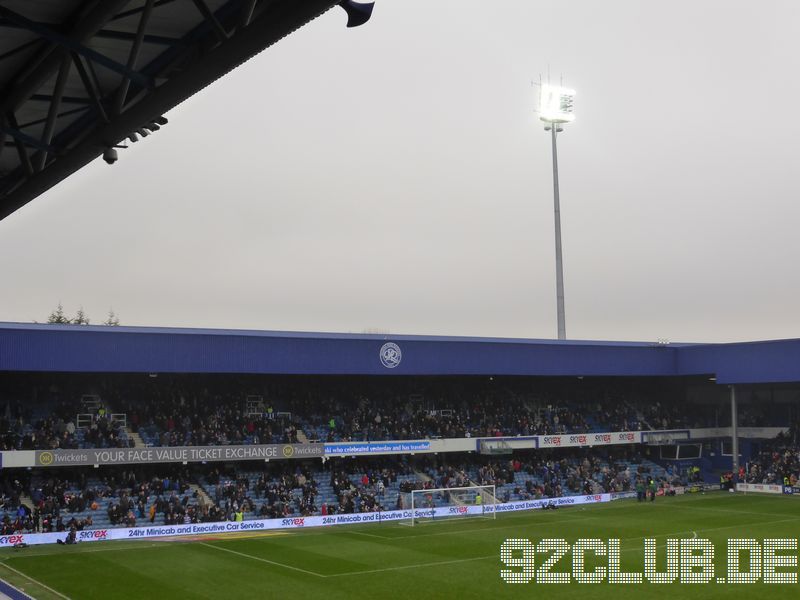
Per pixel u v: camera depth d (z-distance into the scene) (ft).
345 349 202.49
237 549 145.69
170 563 131.54
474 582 114.93
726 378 237.45
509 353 223.92
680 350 249.34
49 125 57.16
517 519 184.96
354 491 193.67
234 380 212.43
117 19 50.34
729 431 253.24
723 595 105.70
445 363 215.10
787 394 252.62
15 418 181.37
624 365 241.35
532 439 219.00
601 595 106.42
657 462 250.78
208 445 181.57
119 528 159.74
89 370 174.50
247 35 44.55
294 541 155.22
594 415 250.57
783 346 225.56
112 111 54.19
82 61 55.67
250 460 197.77
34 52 55.11
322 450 192.24
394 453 200.95
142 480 183.62
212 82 49.34
